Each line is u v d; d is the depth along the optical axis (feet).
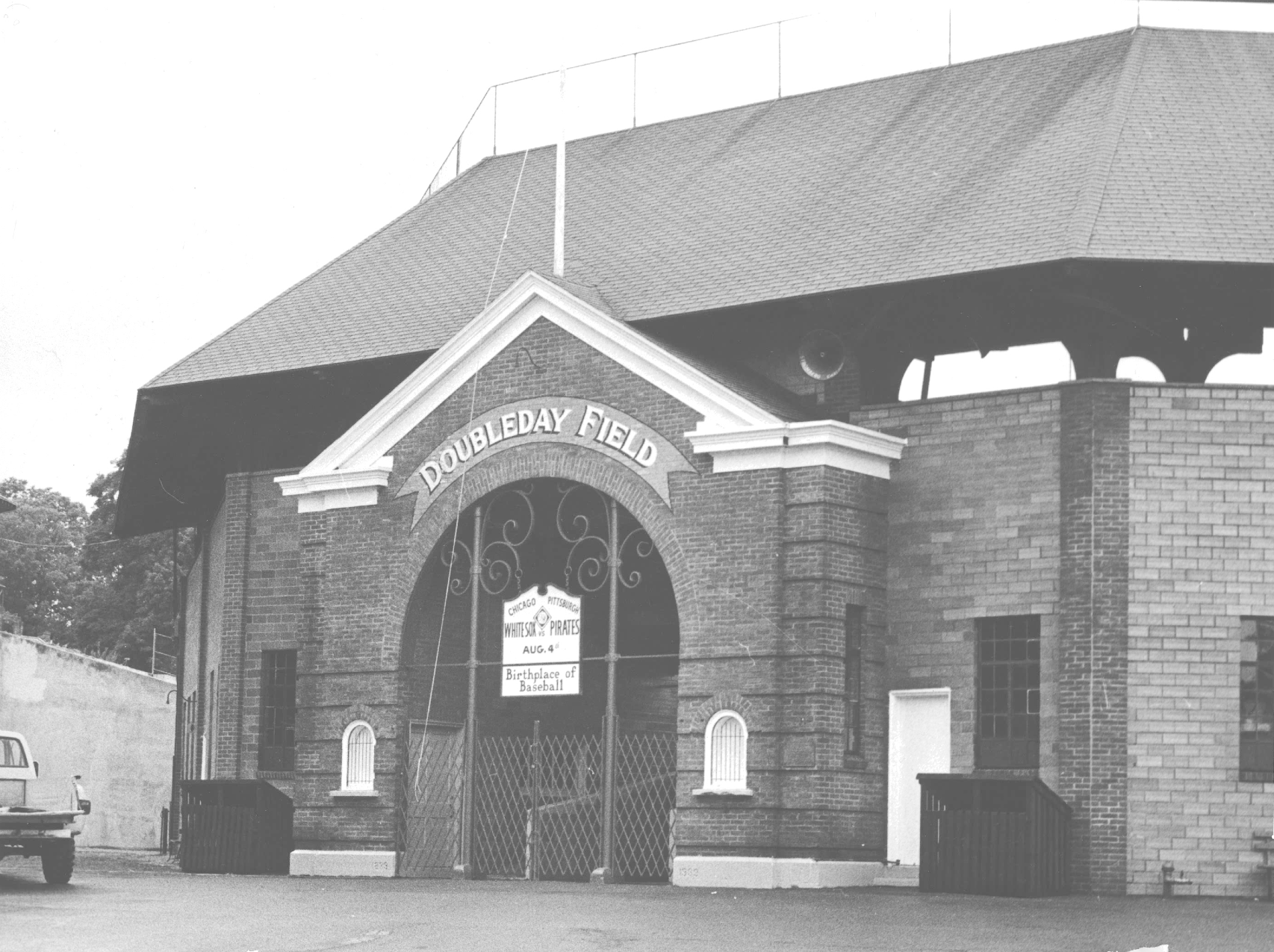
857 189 96.94
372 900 72.43
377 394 107.14
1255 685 83.76
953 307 89.76
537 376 93.76
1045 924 62.03
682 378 88.69
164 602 221.25
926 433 89.15
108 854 137.69
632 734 100.73
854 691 87.04
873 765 87.10
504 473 94.27
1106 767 82.53
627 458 90.33
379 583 97.81
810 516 85.15
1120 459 84.28
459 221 114.93
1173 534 84.07
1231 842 82.43
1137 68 95.04
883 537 88.94
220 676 110.83
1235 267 81.76
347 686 98.07
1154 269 82.28
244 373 106.11
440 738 98.12
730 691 85.87
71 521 263.29
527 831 94.27
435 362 96.53
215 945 55.01
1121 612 83.51
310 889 79.92
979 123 97.71
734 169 105.29
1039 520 85.71
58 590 256.52
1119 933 58.95
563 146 98.12
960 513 87.76
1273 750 83.41
